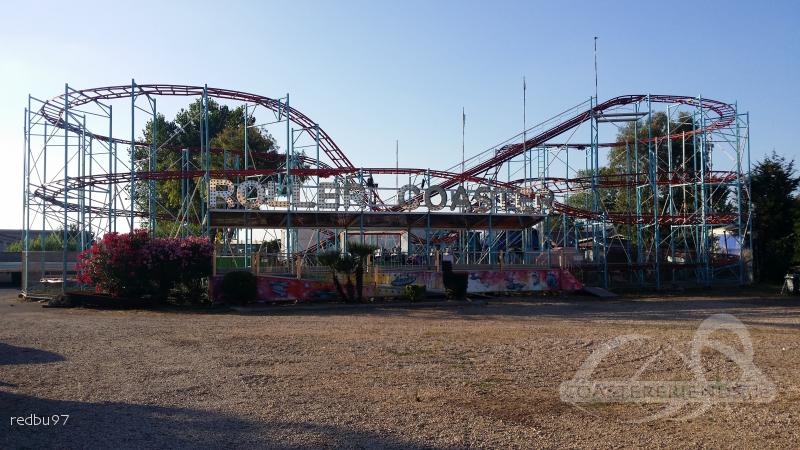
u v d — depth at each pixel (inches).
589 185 2059.5
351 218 1646.2
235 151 2281.0
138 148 3161.9
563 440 382.3
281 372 588.7
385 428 405.4
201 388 519.8
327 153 1940.2
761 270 2047.2
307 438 384.2
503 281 1596.9
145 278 1336.1
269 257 1478.8
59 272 2031.3
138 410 448.1
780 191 2103.8
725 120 1939.0
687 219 1955.0
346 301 1373.0
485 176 1957.4
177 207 2984.7
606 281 1723.7
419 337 826.2
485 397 491.5
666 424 418.9
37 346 748.0
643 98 1911.9
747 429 406.3
